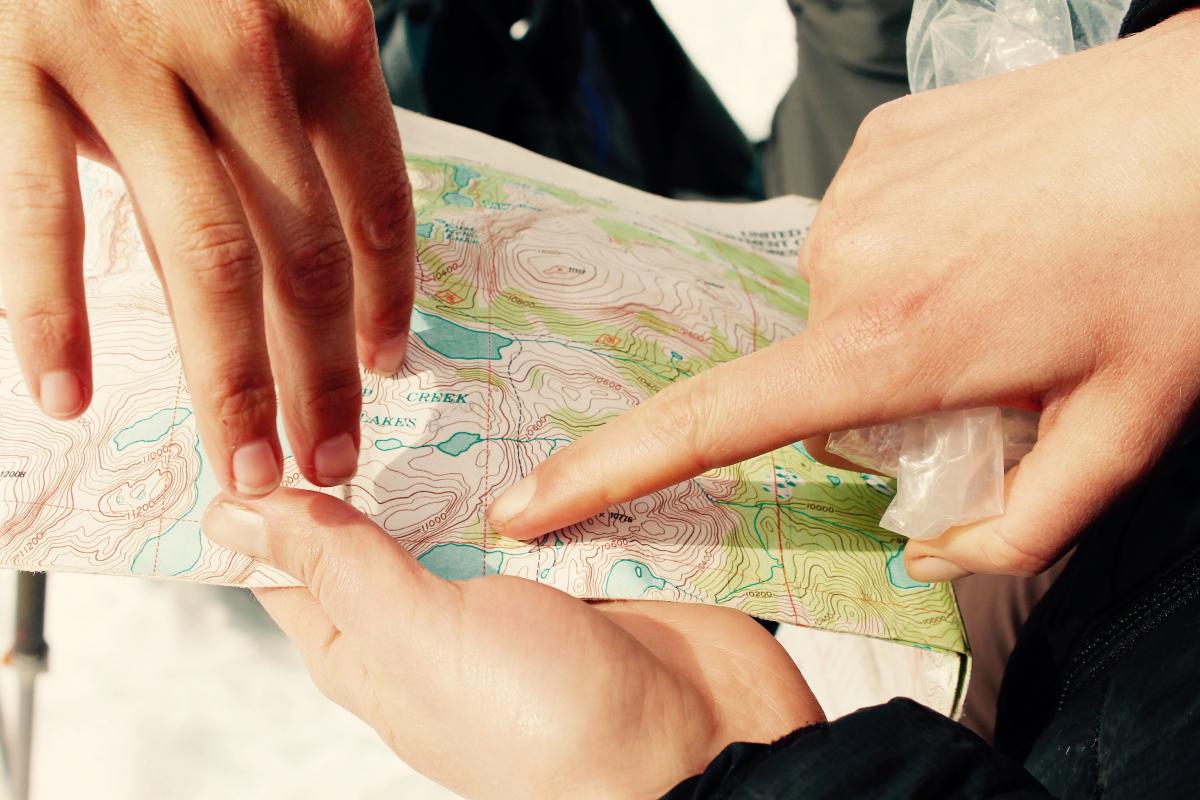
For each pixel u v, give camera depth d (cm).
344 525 57
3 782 115
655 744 52
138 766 120
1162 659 56
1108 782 56
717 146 151
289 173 55
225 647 131
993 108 63
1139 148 54
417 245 84
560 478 61
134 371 68
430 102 132
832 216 60
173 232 51
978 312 54
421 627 54
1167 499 63
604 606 64
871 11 128
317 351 58
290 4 56
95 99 51
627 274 89
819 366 56
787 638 112
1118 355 53
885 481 78
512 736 52
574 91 140
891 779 46
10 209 50
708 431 57
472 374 74
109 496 62
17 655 107
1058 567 91
